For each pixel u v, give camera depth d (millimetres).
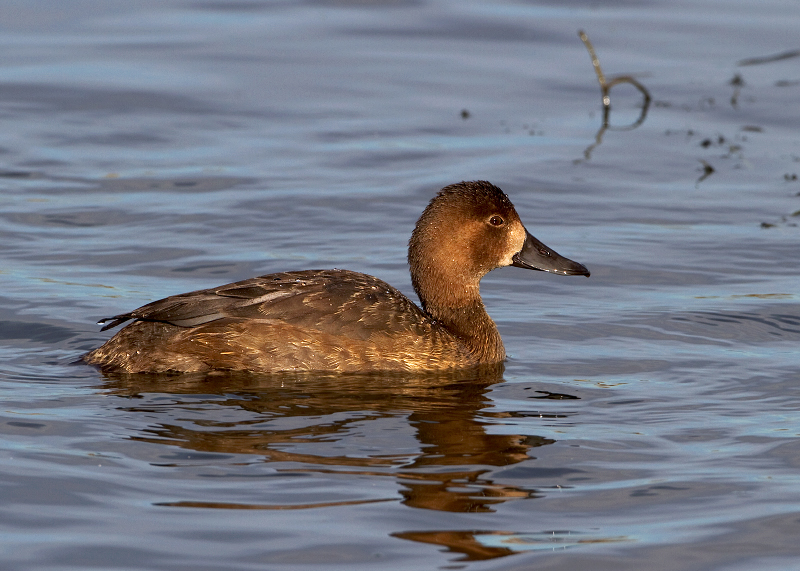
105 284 13719
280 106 20562
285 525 7855
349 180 17562
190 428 9531
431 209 12344
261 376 11023
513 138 19391
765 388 10844
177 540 7633
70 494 8234
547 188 17328
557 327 12789
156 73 21750
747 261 14766
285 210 16391
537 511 8180
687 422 9969
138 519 7895
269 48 23203
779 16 24719
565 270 12539
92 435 9305
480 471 8797
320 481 8531
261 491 8352
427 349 11461
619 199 16953
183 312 11016
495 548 7621
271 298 11250
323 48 23297
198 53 22812
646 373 11352
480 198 12250
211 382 10797
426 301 12344
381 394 10609
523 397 10633
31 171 17531
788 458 9133
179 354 10984
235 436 9383
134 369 10977
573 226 16016
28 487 8320
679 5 25484
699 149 18953
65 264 14344
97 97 20547
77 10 25078
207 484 8445
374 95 21156
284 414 9922
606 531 7902
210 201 16625
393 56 22984
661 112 20500
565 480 8703
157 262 14539
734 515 8133
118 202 16516
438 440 9406
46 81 21125
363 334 11289
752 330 12586
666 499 8406
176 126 19562
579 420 10000
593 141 19281
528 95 21297
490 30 24312
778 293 13672
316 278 11641
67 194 16734
